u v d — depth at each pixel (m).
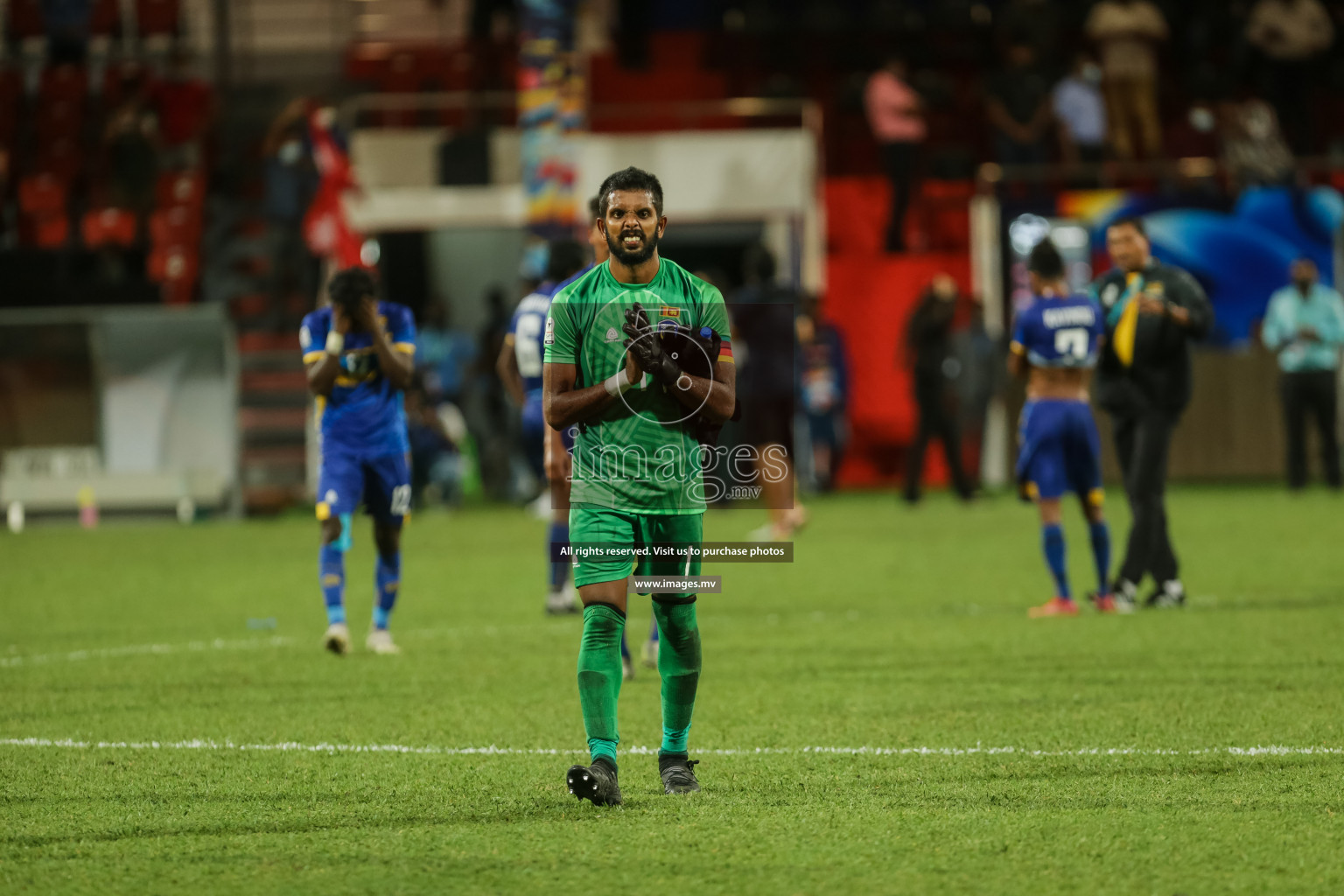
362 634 36.31
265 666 31.52
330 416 32.56
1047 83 87.56
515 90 96.31
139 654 33.38
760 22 98.56
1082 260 84.38
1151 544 37.41
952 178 89.19
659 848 16.89
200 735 24.22
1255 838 17.00
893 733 23.48
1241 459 83.12
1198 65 93.75
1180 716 24.38
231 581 48.44
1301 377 70.69
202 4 99.69
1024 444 37.09
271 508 78.62
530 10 75.25
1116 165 86.31
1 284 85.69
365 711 26.17
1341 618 34.91
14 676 30.56
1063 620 35.81
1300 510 62.91
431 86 96.56
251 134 94.44
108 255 86.19
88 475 76.06
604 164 80.81
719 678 29.11
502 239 96.19
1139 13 87.94
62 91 93.50
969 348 79.00
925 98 87.62
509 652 32.94
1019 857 16.41
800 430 80.62
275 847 17.22
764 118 95.06
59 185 89.44
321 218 79.38
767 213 80.94
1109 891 15.22
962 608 38.72
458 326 96.56
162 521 76.00
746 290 59.28
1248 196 83.38
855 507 72.44
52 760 22.30
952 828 17.64
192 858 16.83
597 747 18.97
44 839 17.70
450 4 100.75
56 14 94.50
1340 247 83.06
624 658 29.53
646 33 98.25
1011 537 56.62
